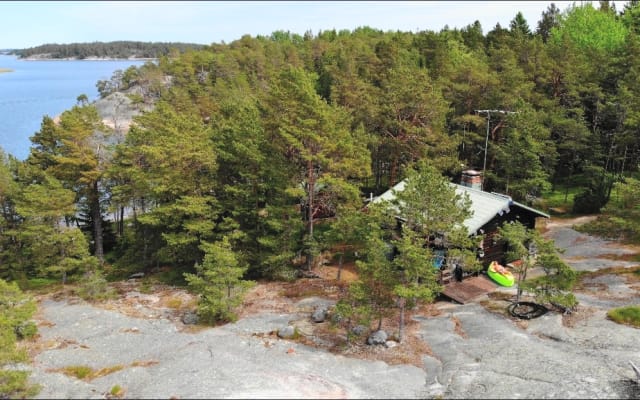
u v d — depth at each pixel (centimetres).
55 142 4106
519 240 2408
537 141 4106
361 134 3716
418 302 2562
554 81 5050
